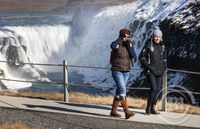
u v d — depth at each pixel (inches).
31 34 1909.4
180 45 1302.9
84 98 661.9
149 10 1715.1
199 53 1204.5
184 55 1254.3
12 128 466.6
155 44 489.4
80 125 481.7
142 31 1632.6
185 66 1230.3
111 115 513.0
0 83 1472.7
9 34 1761.8
